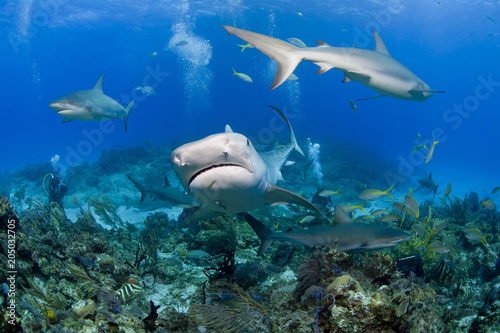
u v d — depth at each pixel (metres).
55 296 3.91
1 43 63.12
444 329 3.52
